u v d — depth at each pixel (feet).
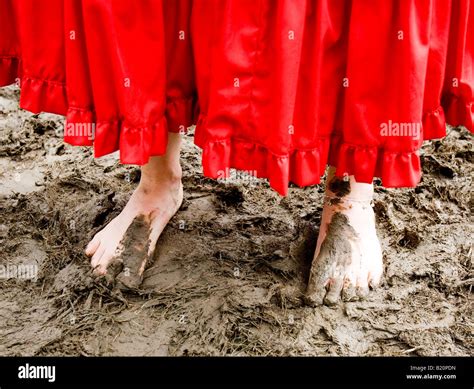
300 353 4.40
